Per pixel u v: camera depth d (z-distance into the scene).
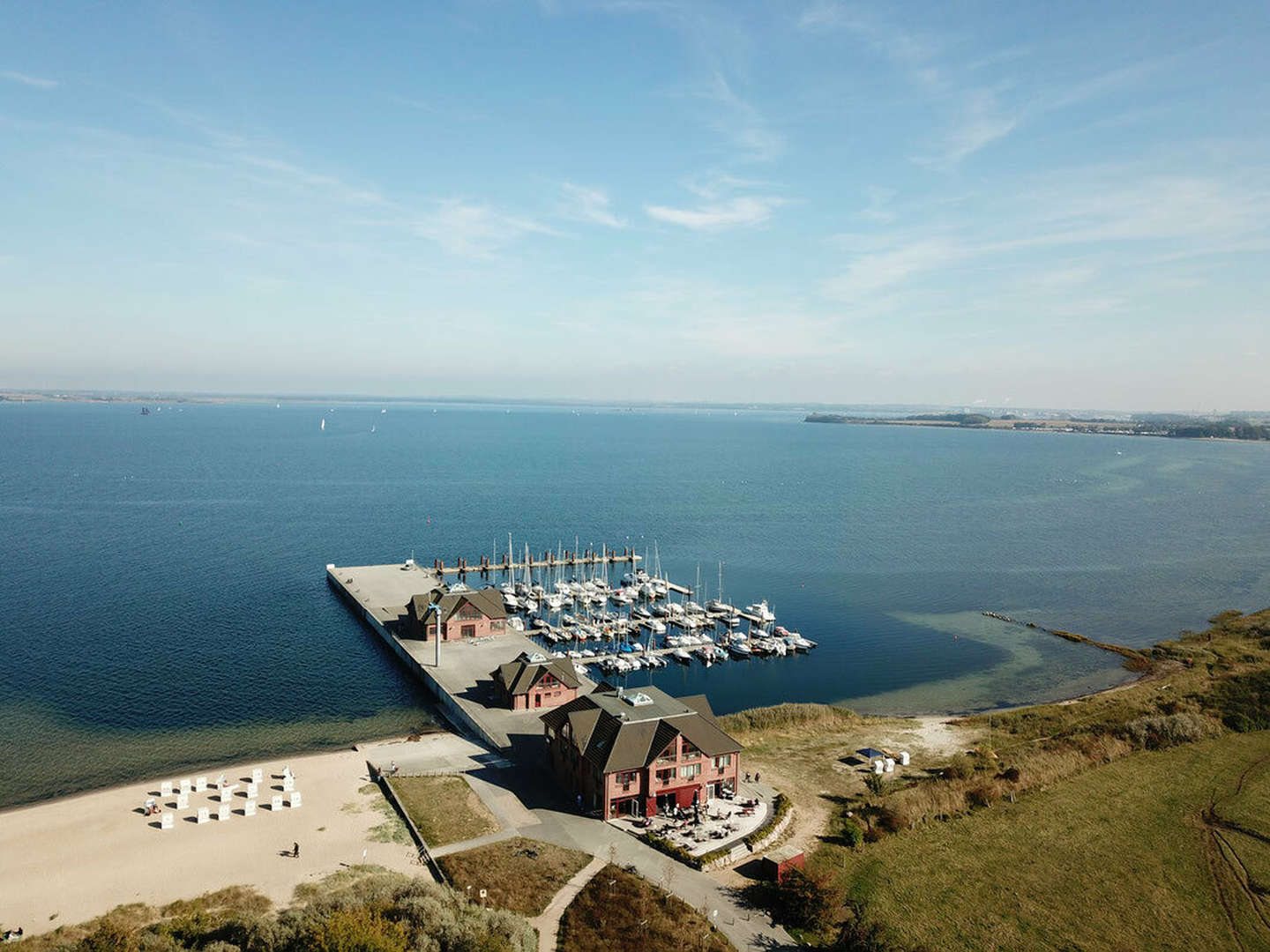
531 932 49.22
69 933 49.41
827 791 73.62
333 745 83.50
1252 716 90.56
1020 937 52.00
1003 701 104.75
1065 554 194.25
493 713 89.19
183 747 81.56
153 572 151.62
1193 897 56.88
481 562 175.62
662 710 72.00
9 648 107.56
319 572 159.75
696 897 55.28
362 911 46.72
